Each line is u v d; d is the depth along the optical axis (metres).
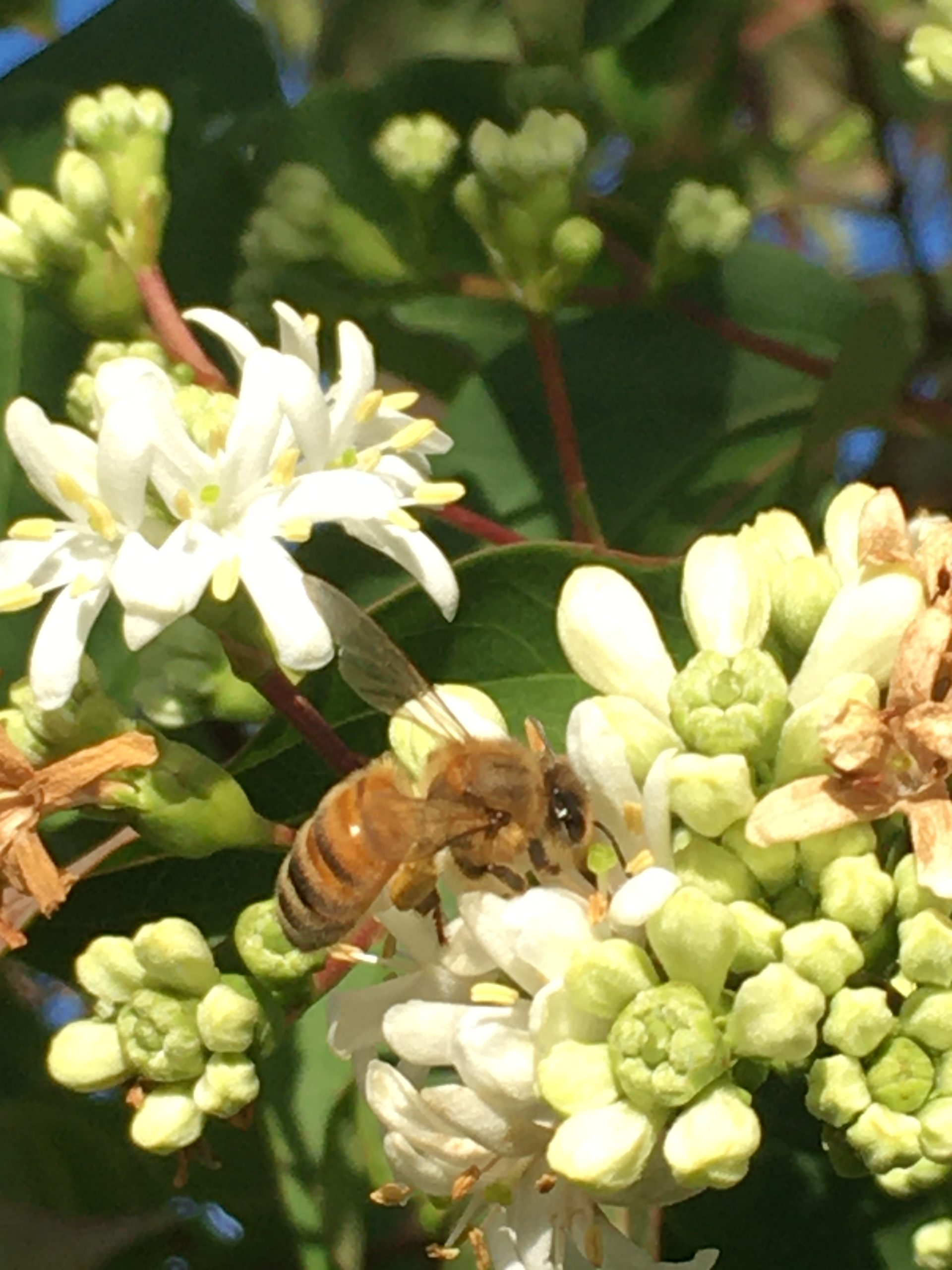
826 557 0.11
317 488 0.11
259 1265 0.13
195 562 0.11
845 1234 0.12
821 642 0.10
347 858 0.10
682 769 0.10
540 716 0.12
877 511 0.11
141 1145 0.11
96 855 0.11
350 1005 0.10
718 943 0.10
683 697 0.10
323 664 0.11
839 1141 0.10
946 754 0.10
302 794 0.12
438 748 0.11
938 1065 0.10
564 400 0.13
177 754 0.11
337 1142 0.12
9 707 0.13
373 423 0.11
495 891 0.10
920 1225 0.12
